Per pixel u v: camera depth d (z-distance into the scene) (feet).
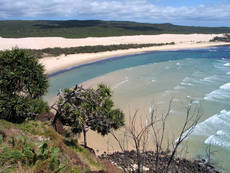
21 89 39.47
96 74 125.39
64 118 43.50
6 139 22.36
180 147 46.44
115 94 86.12
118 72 130.00
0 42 221.25
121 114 44.96
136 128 53.36
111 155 44.24
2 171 15.99
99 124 40.24
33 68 40.24
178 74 123.03
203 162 43.16
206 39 347.77
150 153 25.04
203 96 82.99
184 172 37.52
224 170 41.34
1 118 34.63
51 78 116.37
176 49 252.21
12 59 38.04
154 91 89.51
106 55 201.77
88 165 28.78
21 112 36.76
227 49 254.06
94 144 50.44
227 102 76.13
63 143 31.24
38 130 33.42
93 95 41.83
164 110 68.39
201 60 175.94
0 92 36.50
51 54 186.39
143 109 69.82
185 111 67.87
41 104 41.22
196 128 56.80
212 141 50.96
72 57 181.88
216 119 62.44
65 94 41.55
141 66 149.89
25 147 19.86
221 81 105.81
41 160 18.81
